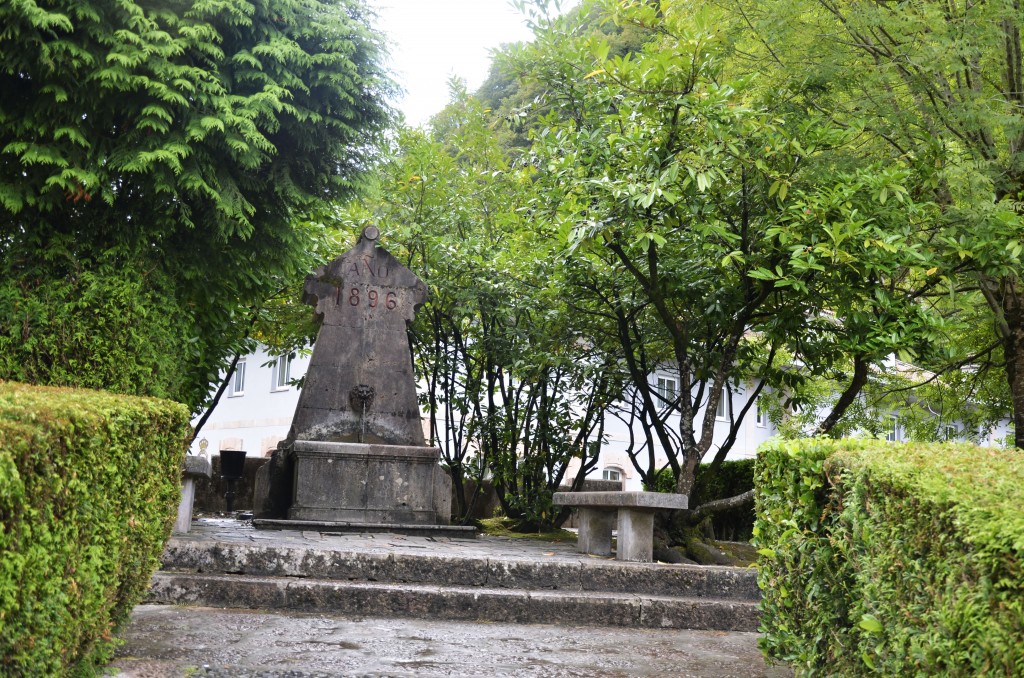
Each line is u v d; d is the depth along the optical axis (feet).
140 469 12.78
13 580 8.46
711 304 30.30
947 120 29.14
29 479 8.75
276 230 34.37
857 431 37.76
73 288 29.32
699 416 75.00
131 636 15.94
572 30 31.09
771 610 14.47
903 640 8.79
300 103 33.65
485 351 40.98
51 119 29.04
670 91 28.32
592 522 29.27
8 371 28.12
